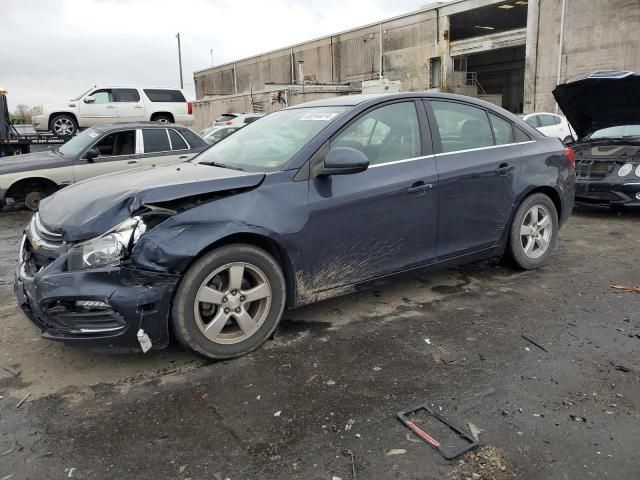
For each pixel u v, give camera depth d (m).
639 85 6.82
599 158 7.43
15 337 3.76
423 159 4.09
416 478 2.28
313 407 2.82
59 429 2.67
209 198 3.22
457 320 3.94
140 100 18.39
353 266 3.78
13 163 9.35
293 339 3.64
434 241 4.19
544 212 5.03
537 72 26.97
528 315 4.01
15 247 6.87
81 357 3.43
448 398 2.89
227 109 40.84
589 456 2.40
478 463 2.37
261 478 2.30
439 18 36.47
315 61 48.91
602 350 3.42
